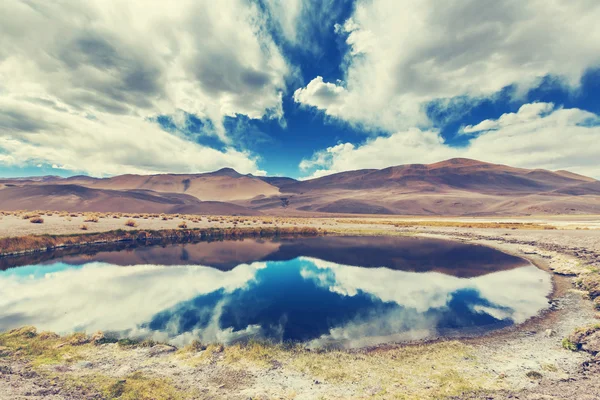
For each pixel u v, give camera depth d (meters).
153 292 17.84
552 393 7.26
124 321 13.21
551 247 32.00
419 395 7.37
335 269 25.28
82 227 38.59
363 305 16.09
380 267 26.08
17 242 28.00
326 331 12.44
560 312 14.46
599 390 7.27
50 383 7.37
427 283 20.84
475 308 15.44
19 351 9.54
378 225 70.12
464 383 8.00
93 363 9.11
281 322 13.51
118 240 37.75
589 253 25.77
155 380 7.93
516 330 12.45
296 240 44.97
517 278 21.84
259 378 8.40
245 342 11.31
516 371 8.75
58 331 11.84
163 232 43.41
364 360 9.74
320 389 7.75
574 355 9.70
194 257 29.34
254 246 37.94
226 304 16.09
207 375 8.52
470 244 40.25
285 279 21.97
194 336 11.82
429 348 10.77
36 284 18.88
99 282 19.62
